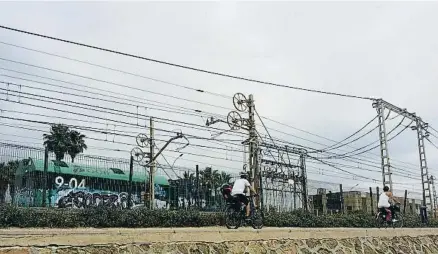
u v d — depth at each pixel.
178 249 11.11
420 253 19.73
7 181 17.22
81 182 19.69
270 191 22.30
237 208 14.62
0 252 8.34
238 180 15.10
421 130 30.30
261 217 15.67
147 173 21.19
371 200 26.94
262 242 13.22
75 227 12.10
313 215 19.75
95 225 12.59
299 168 24.19
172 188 21.28
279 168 23.20
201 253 11.55
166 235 11.00
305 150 25.16
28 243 8.73
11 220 11.14
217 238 12.09
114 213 13.18
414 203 31.48
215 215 15.78
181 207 20.34
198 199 21.19
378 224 20.33
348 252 15.91
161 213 14.43
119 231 10.30
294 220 18.08
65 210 13.50
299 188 23.73
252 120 23.28
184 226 14.77
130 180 20.30
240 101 23.41
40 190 18.00
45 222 11.65
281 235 13.92
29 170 17.92
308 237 14.82
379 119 26.83
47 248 8.97
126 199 20.55
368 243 17.16
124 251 10.09
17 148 17.81
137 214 13.75
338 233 16.03
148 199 20.61
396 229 19.31
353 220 20.06
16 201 17.22
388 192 20.91
